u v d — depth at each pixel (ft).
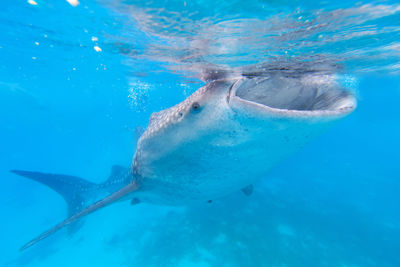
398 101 130.41
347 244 23.84
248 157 6.43
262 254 21.31
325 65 23.50
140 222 29.27
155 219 29.30
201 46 18.17
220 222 26.61
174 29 15.60
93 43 23.13
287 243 23.06
